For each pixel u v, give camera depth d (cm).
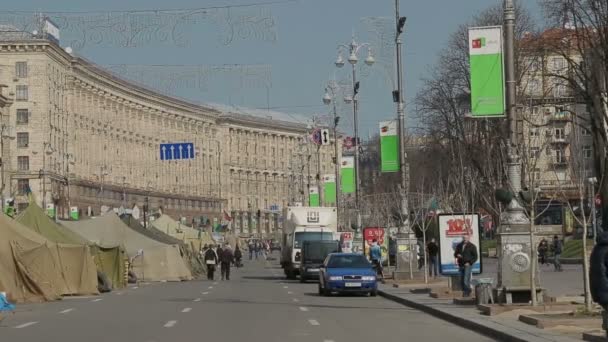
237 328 2364
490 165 4878
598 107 5034
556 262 5466
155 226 7862
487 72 2528
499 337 2006
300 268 5531
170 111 12300
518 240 2575
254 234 15312
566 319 2116
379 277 5028
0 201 7706
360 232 6462
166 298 3925
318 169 8988
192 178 13225
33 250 3938
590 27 5134
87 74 10838
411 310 3014
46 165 10156
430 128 7162
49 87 10262
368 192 11231
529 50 5916
